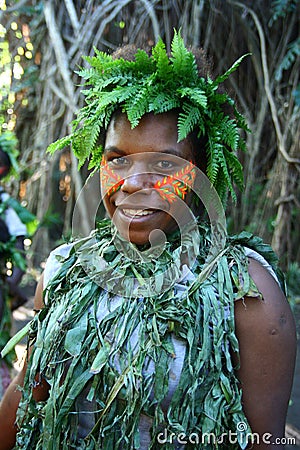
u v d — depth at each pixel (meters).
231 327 0.90
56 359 0.96
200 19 4.06
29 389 1.01
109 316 0.94
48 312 1.03
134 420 0.88
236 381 0.90
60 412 0.92
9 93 4.14
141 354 0.89
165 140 0.93
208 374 0.89
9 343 1.09
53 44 3.70
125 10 4.04
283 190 4.29
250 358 0.90
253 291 0.90
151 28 4.11
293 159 4.04
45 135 4.09
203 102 0.90
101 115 0.98
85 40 3.71
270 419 0.90
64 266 1.04
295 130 4.27
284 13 3.95
